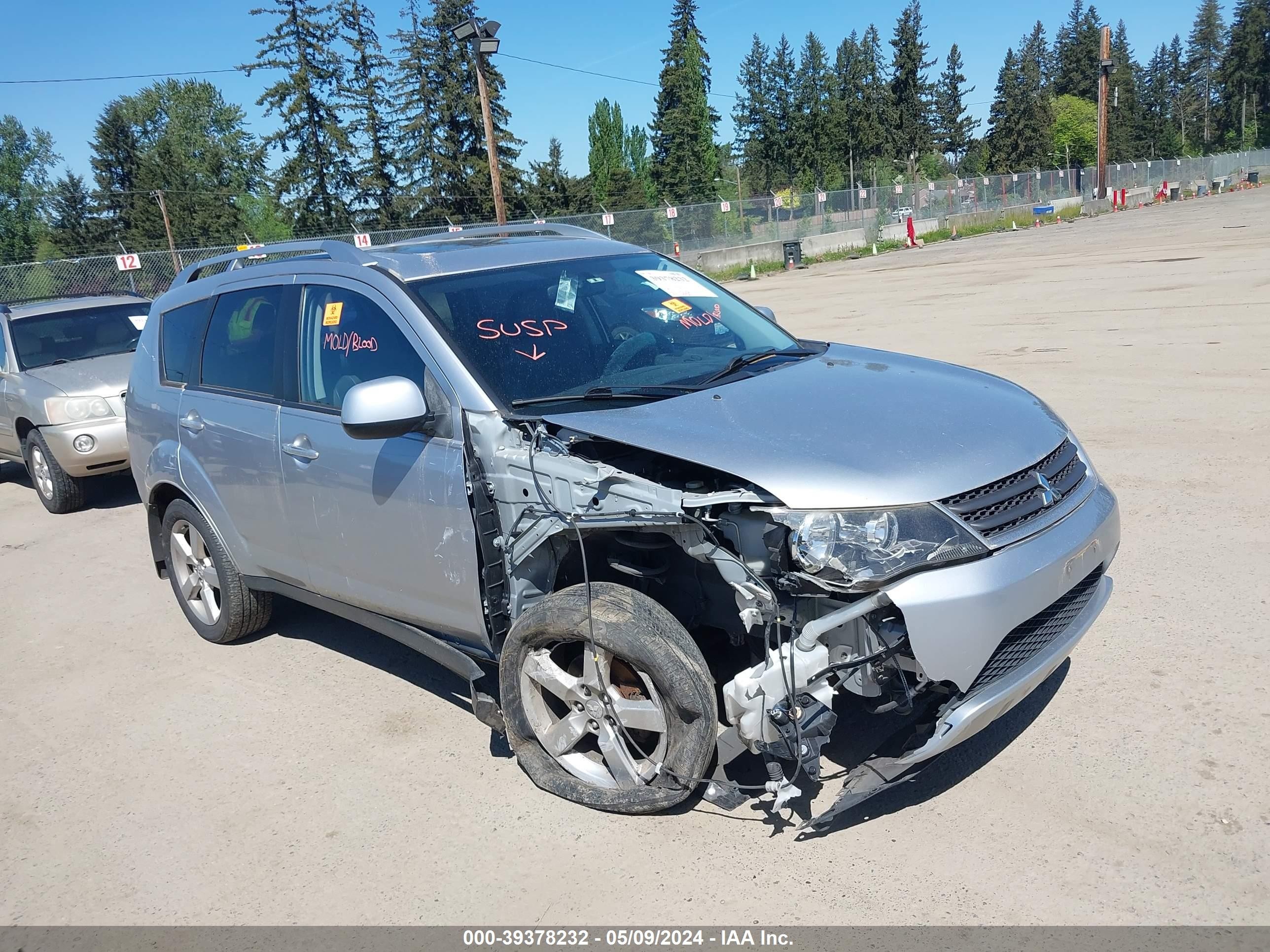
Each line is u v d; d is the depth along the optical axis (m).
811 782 3.47
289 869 3.34
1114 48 124.25
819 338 13.81
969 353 11.30
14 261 84.31
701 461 3.04
